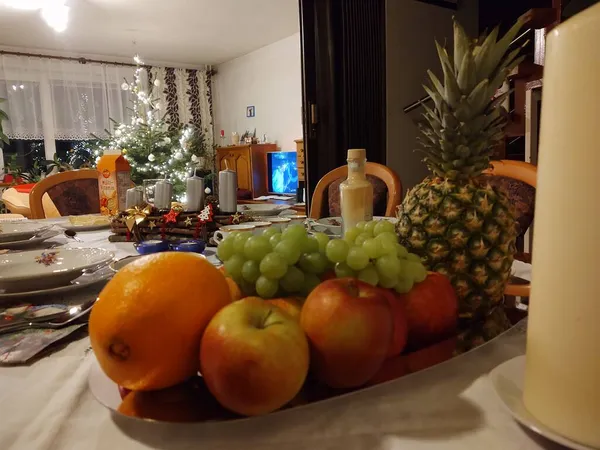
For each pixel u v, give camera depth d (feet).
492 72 1.87
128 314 1.10
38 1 12.32
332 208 6.24
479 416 1.21
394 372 1.40
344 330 1.16
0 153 16.69
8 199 11.67
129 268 1.19
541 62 6.97
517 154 7.98
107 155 5.30
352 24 10.48
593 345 0.97
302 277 1.50
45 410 1.29
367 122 10.91
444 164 1.90
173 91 20.38
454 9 12.56
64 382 1.46
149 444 1.13
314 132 10.13
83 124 18.19
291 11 14.20
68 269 2.24
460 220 1.74
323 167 10.34
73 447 1.13
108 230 4.71
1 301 2.17
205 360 1.10
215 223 3.84
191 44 17.53
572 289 1.00
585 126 0.95
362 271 1.46
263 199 16.87
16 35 15.35
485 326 1.77
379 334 1.19
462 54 1.85
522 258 3.31
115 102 18.86
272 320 1.12
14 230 4.19
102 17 14.03
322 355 1.18
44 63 17.28
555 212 1.02
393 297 1.43
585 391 0.99
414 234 1.83
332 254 1.49
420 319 1.50
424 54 12.00
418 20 11.76
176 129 19.51
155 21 14.60
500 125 1.93
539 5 10.32
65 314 1.94
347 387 1.26
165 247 3.44
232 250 1.58
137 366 1.13
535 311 1.10
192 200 4.04
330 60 10.32
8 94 16.67
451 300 1.55
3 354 1.62
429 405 1.27
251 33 16.53
